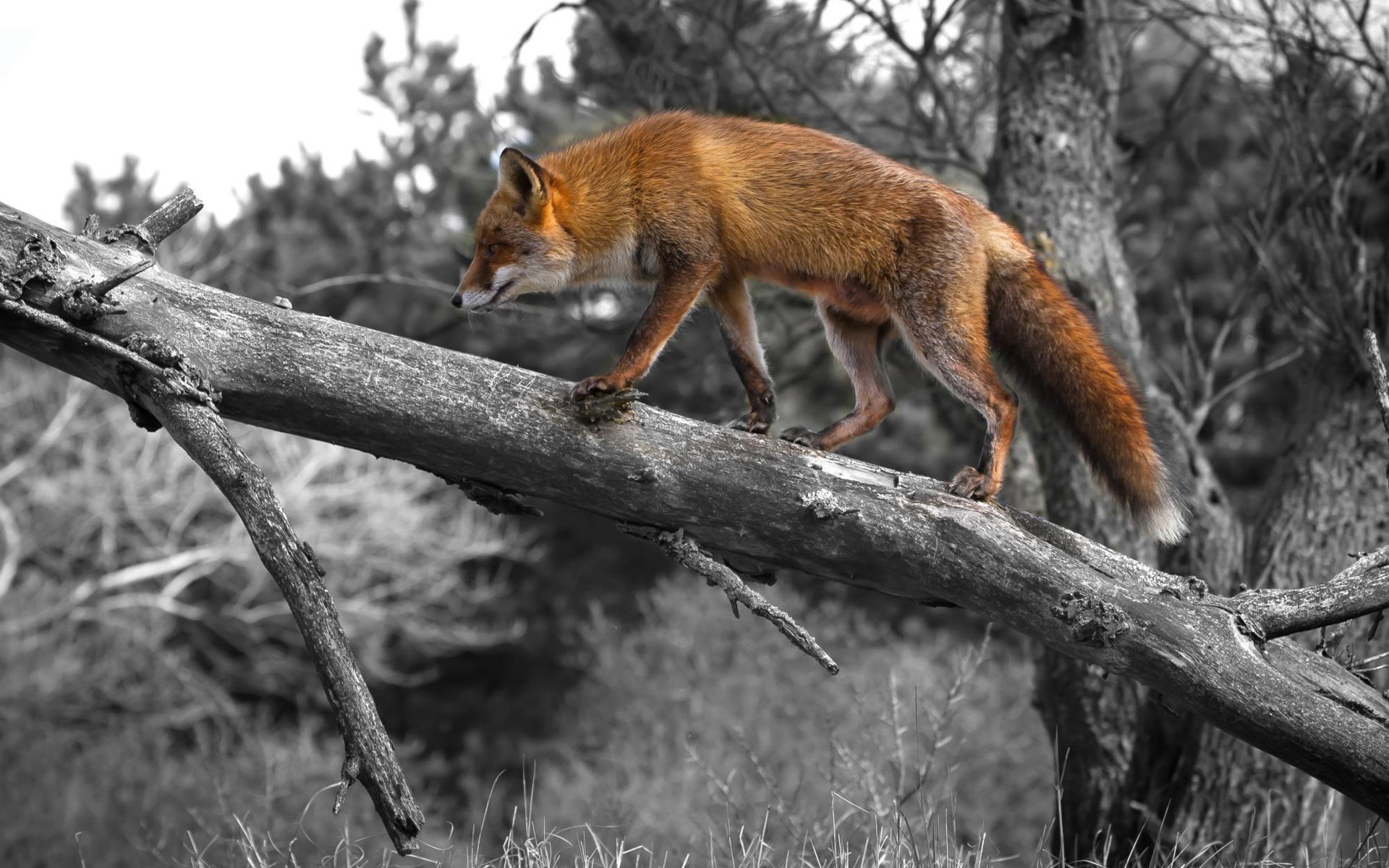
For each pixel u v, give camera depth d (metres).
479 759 33.50
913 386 16.50
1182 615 6.37
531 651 35.50
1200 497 10.95
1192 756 9.91
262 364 6.58
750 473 6.72
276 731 32.78
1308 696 6.15
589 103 14.22
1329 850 9.42
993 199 11.46
